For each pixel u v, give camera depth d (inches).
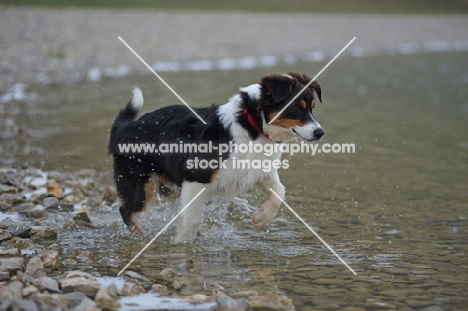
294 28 1155.3
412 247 207.8
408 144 374.3
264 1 1668.3
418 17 1641.2
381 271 185.9
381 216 242.2
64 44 727.7
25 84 525.7
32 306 143.7
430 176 303.0
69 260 189.2
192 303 158.2
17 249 191.5
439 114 481.1
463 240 214.5
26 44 703.7
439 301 164.1
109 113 434.9
